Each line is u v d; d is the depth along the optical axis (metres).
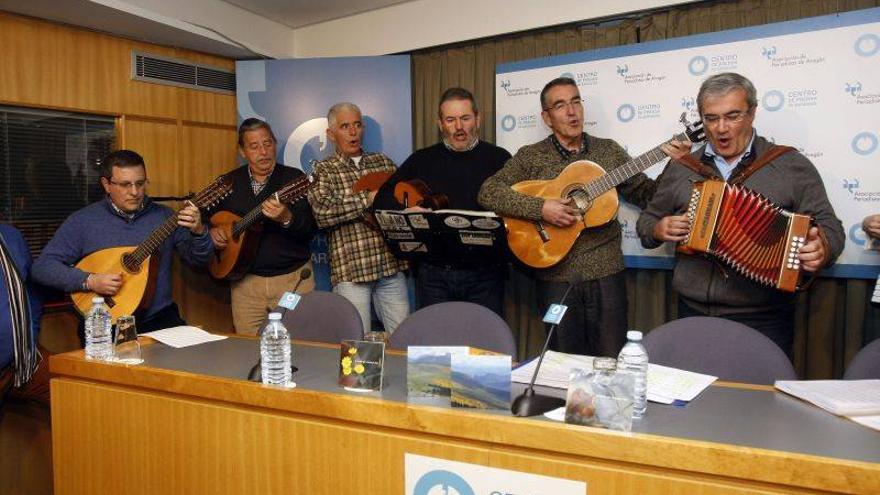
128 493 1.80
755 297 2.32
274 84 3.94
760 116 2.81
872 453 1.15
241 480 1.61
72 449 1.89
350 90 3.86
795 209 2.29
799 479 1.09
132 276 2.80
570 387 1.31
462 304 2.25
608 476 1.21
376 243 3.30
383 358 1.61
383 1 3.88
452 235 2.74
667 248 3.07
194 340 2.23
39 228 3.31
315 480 1.51
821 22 2.65
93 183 3.52
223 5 3.82
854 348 2.75
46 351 2.86
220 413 1.63
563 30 3.43
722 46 2.87
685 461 1.16
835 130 2.67
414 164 3.12
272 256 3.41
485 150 3.09
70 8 3.08
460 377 1.43
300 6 3.94
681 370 1.75
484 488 1.32
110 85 3.54
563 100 2.80
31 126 3.24
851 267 2.68
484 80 3.69
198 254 3.06
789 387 1.57
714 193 2.22
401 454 1.40
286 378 1.66
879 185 2.60
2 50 3.08
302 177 3.00
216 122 4.10
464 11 3.70
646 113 3.07
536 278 2.89
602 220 2.66
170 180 3.85
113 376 1.81
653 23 3.16
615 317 2.80
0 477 2.81
